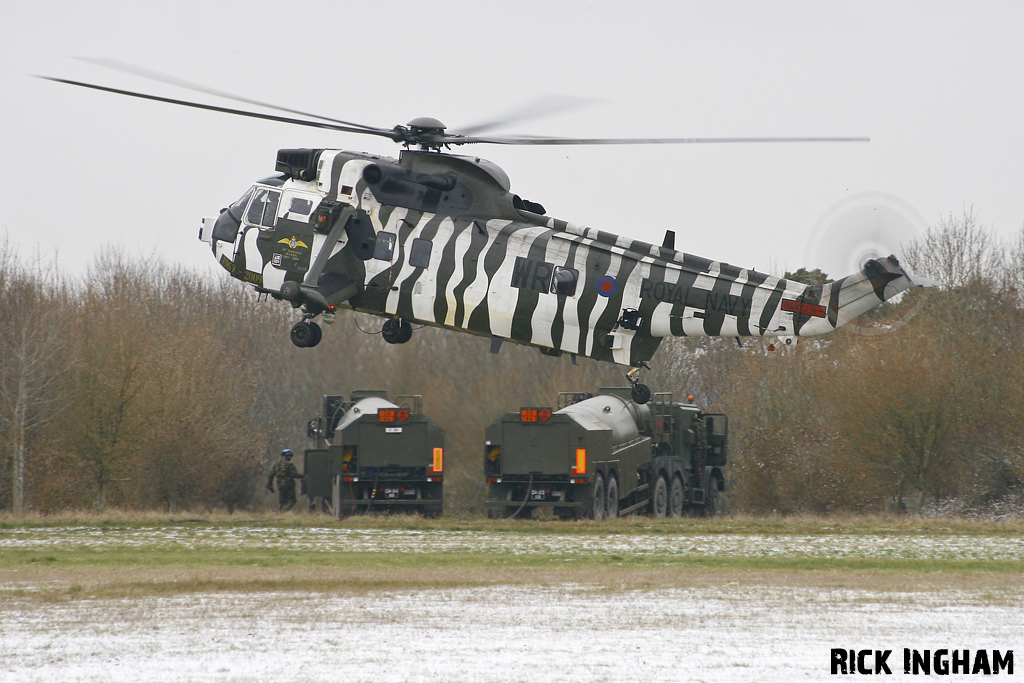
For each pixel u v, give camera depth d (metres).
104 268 176.50
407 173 86.44
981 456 123.94
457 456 167.25
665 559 69.00
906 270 80.75
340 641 43.44
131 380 116.25
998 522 96.75
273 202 89.25
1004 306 137.38
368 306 87.75
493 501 100.31
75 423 115.69
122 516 95.56
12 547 74.62
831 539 81.94
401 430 102.88
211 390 128.50
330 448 109.69
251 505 144.75
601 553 72.31
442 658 40.81
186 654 41.44
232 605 50.69
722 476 130.00
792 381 132.75
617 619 47.75
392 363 177.62
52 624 46.47
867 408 118.06
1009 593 55.12
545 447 98.50
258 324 176.50
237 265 90.38
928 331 133.00
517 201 86.06
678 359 179.62
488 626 46.22
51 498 121.94
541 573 61.66
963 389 122.19
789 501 130.12
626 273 83.56
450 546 76.00
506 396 171.62
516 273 84.06
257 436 141.50
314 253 87.12
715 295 82.62
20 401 116.62
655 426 112.44
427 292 85.50
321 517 97.19
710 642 43.53
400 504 102.44
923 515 118.38
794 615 48.91
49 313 128.50
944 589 56.31
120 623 46.66
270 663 40.12
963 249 144.00
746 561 67.75
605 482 100.75
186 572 61.47
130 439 115.69
